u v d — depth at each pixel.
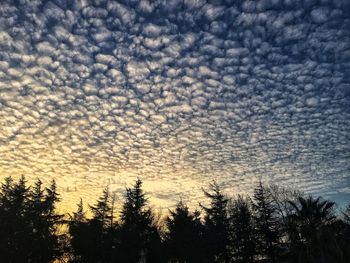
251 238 45.06
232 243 45.06
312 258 14.67
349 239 15.18
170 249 40.34
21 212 36.78
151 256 40.47
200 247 39.56
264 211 45.66
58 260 39.06
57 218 42.34
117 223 46.09
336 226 18.64
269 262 42.44
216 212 48.19
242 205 48.94
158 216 47.31
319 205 26.25
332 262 13.92
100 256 39.00
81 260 39.00
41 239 35.25
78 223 42.16
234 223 46.88
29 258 33.84
